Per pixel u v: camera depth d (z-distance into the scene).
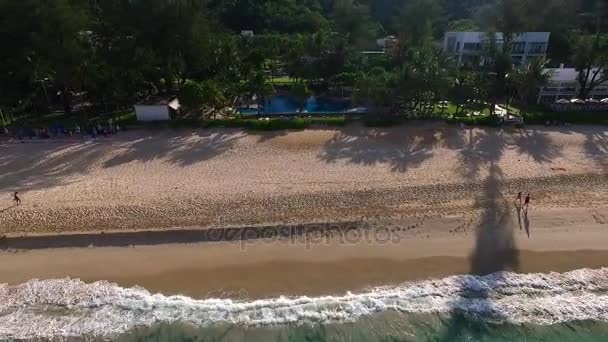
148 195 30.17
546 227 26.83
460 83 46.19
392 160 36.28
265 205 28.83
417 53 48.22
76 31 45.50
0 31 42.44
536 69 46.25
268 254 24.50
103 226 26.53
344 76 61.75
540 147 39.25
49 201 29.33
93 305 20.91
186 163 35.91
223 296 21.50
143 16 47.78
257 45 71.50
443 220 27.44
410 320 20.08
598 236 26.05
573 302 21.06
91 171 34.38
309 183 31.95
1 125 44.62
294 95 51.41
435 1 76.38
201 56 53.06
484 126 44.78
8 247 25.03
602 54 49.38
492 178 32.72
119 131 43.59
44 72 45.81
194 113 48.28
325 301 21.12
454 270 23.25
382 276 22.81
